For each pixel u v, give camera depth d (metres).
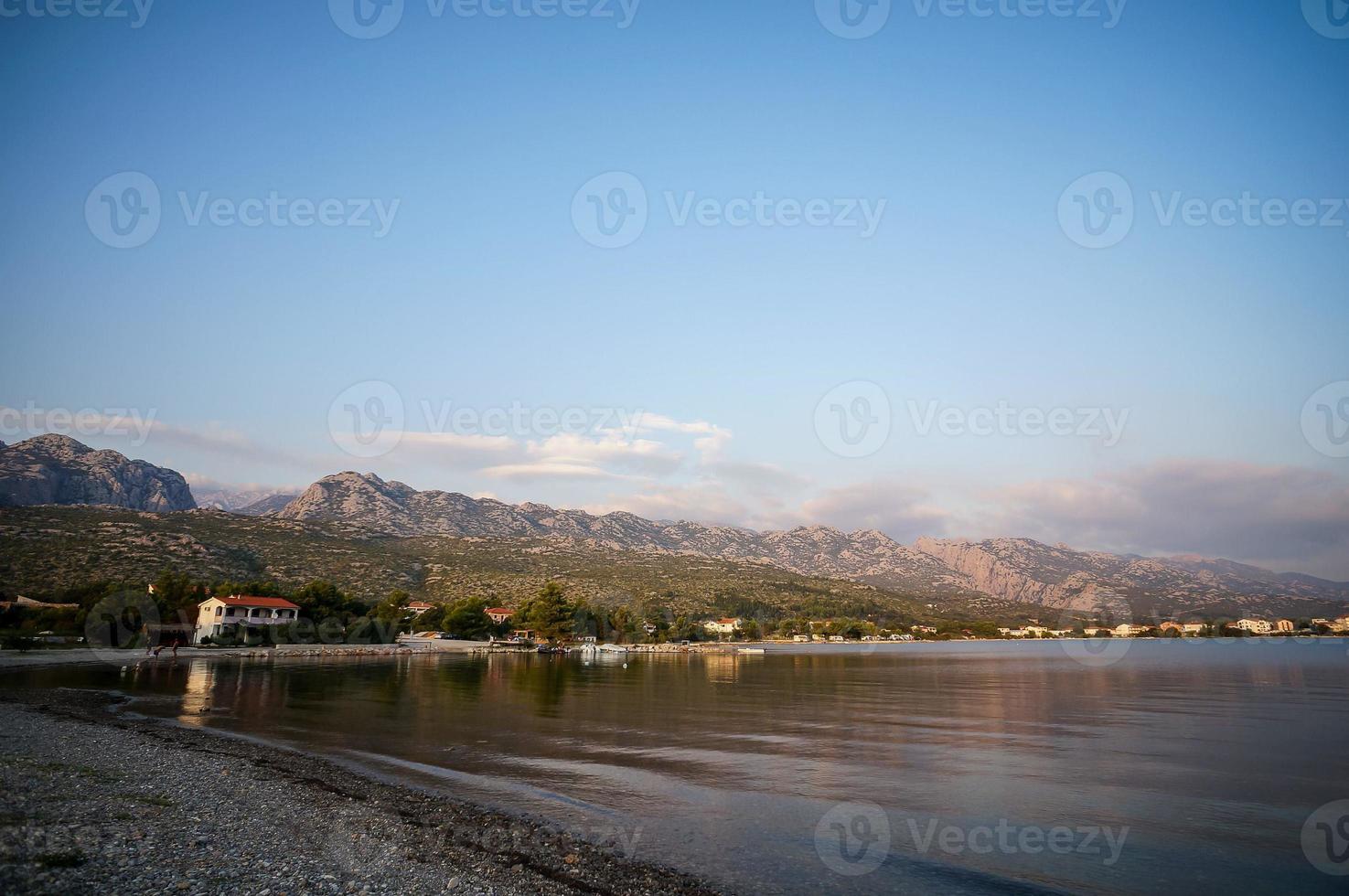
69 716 39.41
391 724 40.19
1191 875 18.20
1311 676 86.06
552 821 21.56
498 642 150.62
